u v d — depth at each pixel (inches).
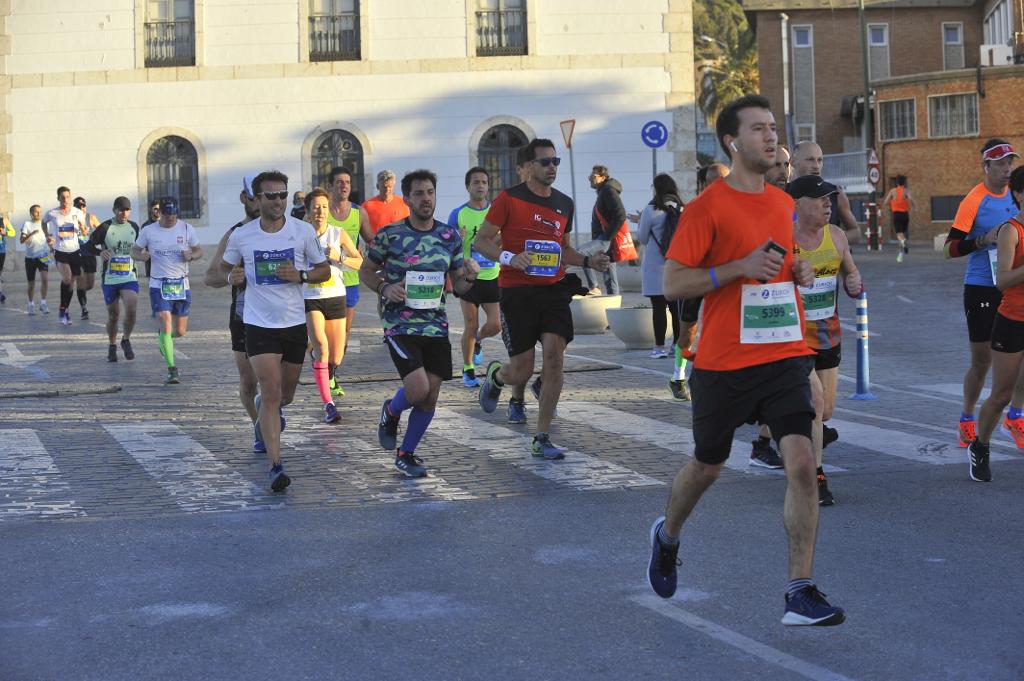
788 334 211.2
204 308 962.7
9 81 1401.3
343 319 477.7
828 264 303.9
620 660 196.2
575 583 239.0
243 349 376.8
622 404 467.2
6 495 321.7
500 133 1403.8
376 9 1392.7
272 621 217.5
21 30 1397.6
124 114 1397.6
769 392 209.3
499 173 1406.3
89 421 441.1
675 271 212.7
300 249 323.9
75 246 863.1
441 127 1397.6
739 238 211.3
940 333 685.3
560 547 265.7
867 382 475.8
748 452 370.9
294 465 359.9
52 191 1403.8
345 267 460.8
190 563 255.8
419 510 302.2
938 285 971.9
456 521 290.5
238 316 377.1
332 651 201.6
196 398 499.8
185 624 216.4
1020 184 320.2
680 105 1396.4
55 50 1396.4
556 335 365.1
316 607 225.1
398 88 1395.2
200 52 1393.9
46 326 836.0
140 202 1401.3
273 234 322.3
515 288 370.3
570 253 373.7
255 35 1396.4
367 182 1398.9
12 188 1403.8
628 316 636.1
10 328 823.1
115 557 260.7
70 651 203.3
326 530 282.8
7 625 217.2
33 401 493.0
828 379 312.5
